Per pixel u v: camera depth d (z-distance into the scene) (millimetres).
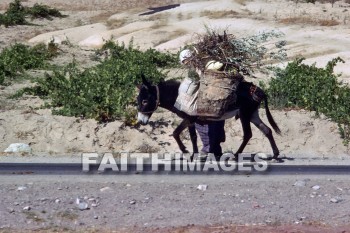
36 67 22766
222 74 13836
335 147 16078
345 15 34031
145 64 21641
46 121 16125
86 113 16422
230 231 10273
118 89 17734
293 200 11914
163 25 32562
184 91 14062
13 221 10539
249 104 14453
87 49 27641
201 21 32406
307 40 27562
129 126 16094
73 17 38312
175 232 10203
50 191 12133
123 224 10539
